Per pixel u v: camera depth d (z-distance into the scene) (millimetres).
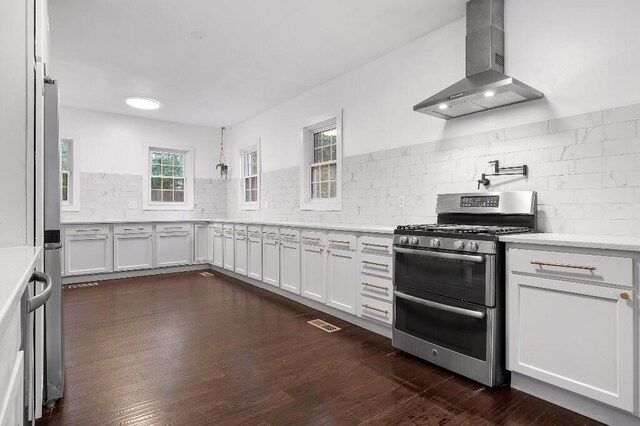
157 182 6051
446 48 3062
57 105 1828
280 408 1820
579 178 2289
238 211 6273
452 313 2238
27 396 975
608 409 1700
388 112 3568
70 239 4723
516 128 2602
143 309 3570
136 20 2967
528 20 2539
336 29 3133
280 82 4352
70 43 3346
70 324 3105
